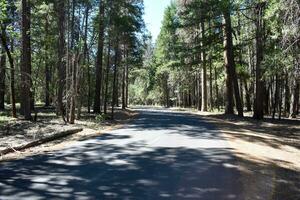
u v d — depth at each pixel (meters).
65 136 20.11
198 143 17.22
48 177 10.44
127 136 19.97
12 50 32.34
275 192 9.55
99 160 13.01
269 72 27.09
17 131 20.44
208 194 8.95
